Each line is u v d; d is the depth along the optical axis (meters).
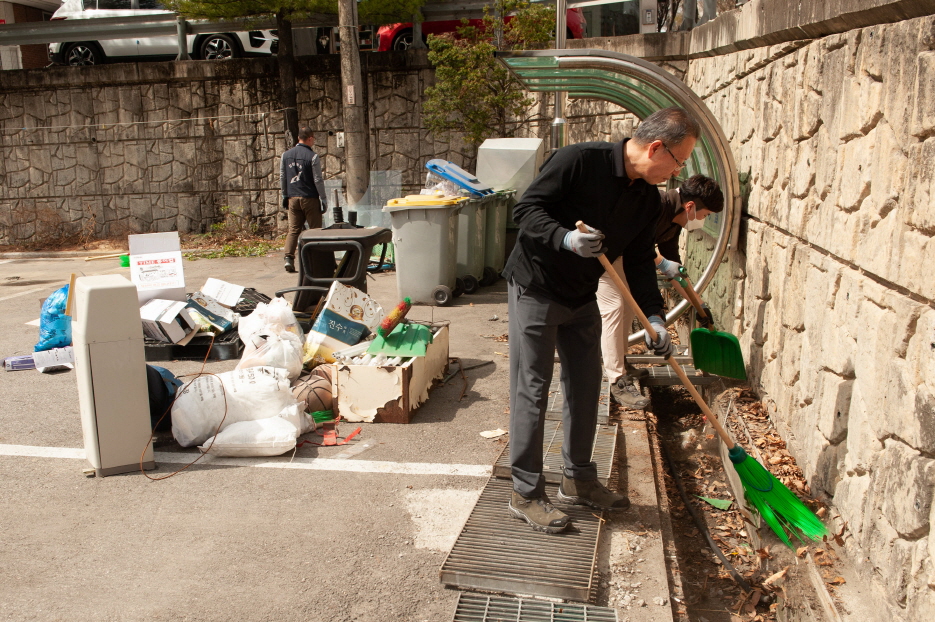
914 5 2.55
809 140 3.83
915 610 2.40
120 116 15.00
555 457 4.09
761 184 4.89
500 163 10.28
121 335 3.85
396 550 3.23
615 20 11.73
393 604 2.85
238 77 14.45
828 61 3.52
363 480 3.92
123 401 3.92
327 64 14.11
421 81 13.68
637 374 5.52
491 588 2.92
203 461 4.14
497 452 4.30
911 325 2.52
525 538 3.25
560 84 7.59
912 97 2.54
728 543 3.86
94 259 13.71
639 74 5.30
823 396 3.51
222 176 14.90
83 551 3.20
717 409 5.00
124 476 3.96
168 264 6.36
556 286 3.15
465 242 9.01
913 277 2.50
